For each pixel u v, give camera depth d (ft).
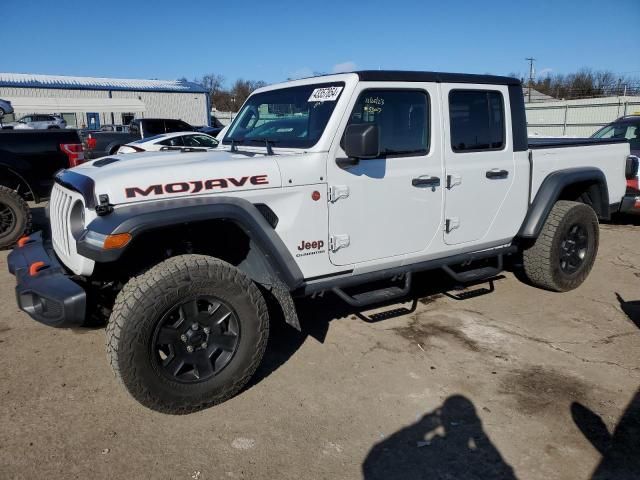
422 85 12.73
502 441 9.53
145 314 9.30
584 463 8.94
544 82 183.01
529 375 11.80
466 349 13.08
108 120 130.11
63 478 8.54
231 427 9.95
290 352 12.96
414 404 10.71
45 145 23.39
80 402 10.69
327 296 16.61
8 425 9.89
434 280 18.22
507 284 17.90
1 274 18.71
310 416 10.31
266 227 10.55
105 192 9.46
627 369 12.05
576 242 16.78
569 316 15.12
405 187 12.57
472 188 13.84
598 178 16.87
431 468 8.86
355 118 11.76
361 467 8.89
